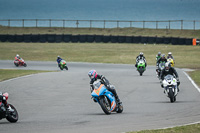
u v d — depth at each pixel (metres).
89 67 130.88
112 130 28.94
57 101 52.09
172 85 49.66
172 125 31.14
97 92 38.38
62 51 194.25
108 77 88.56
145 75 94.81
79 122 34.28
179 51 190.12
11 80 82.00
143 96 56.84
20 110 44.38
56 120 36.06
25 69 122.62
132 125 31.59
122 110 40.97
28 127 31.83
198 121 32.78
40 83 76.19
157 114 38.84
